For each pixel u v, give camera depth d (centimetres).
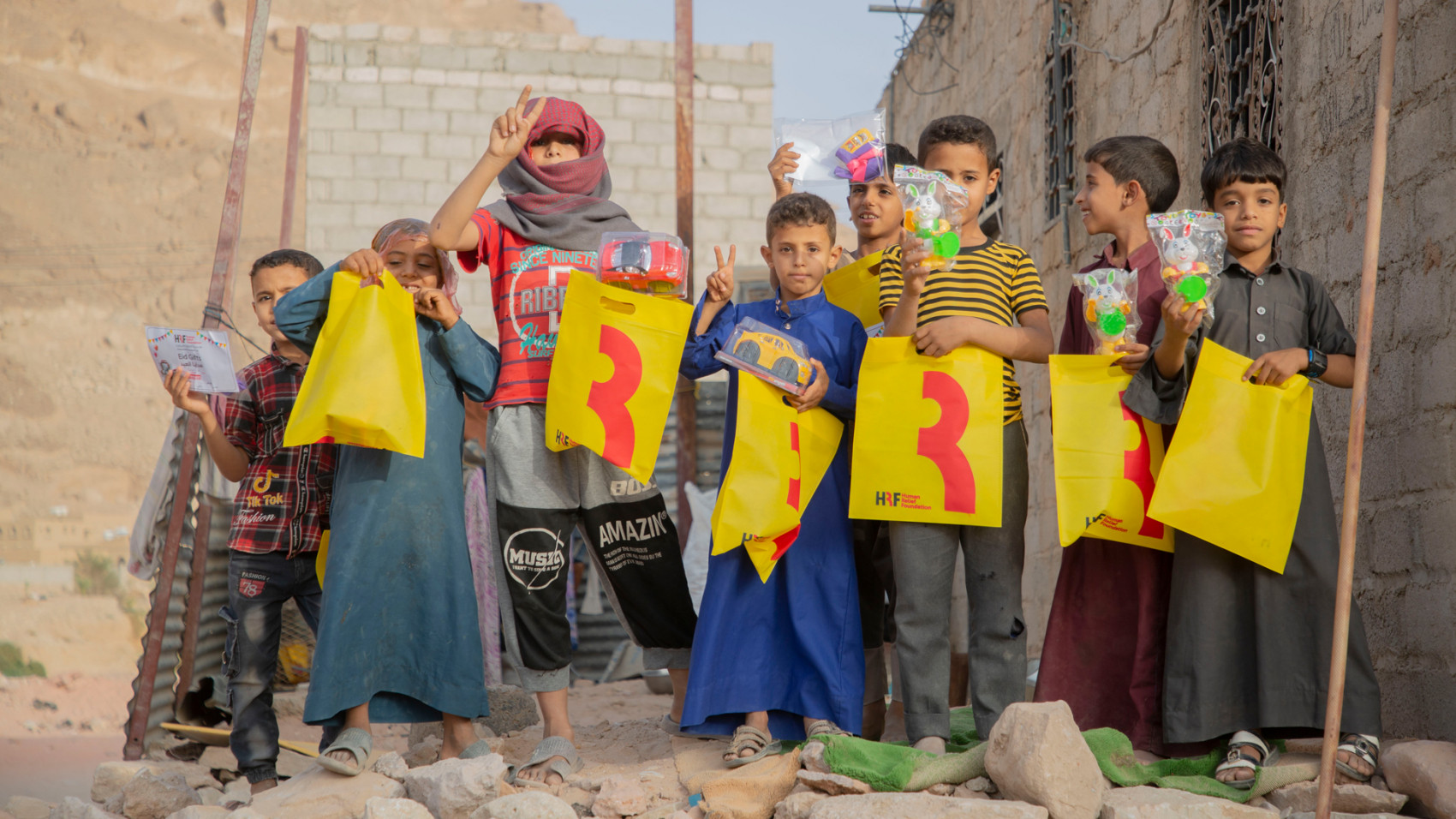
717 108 2405
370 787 342
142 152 6153
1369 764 331
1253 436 344
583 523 390
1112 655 376
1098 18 706
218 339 407
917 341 358
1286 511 341
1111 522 357
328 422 353
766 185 2416
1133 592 376
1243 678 345
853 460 363
